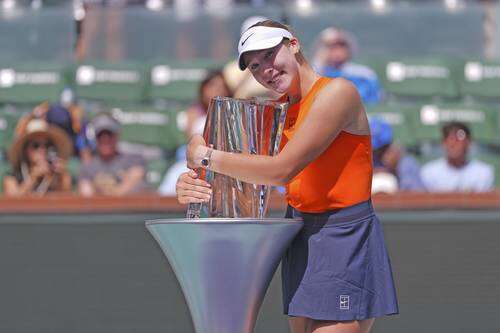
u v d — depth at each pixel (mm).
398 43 34125
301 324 11773
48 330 15898
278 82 10852
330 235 10922
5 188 27859
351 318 10820
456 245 18344
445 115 31859
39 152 27938
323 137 10547
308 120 10586
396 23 34125
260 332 15938
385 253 11148
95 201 20750
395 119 31234
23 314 16625
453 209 20109
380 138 27172
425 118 31688
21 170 28000
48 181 27969
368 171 11055
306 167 10961
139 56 34281
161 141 31844
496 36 34250
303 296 11031
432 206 20344
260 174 10562
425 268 17750
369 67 32969
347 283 10828
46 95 32875
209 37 34094
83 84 33062
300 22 33625
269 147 10992
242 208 10969
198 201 10953
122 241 19234
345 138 10852
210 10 34125
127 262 18500
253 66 10836
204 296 10797
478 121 32094
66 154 28250
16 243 18953
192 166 10945
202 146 10852
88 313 16391
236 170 10617
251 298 10883
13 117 31828
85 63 33312
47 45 34375
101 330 15875
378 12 34031
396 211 20406
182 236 10492
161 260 18312
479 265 17953
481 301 16969
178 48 34188
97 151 28453
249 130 10922
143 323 16297
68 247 18781
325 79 11008
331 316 10852
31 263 18328
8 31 34375
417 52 34219
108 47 34344
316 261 10969
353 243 10859
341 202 10906
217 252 10516
